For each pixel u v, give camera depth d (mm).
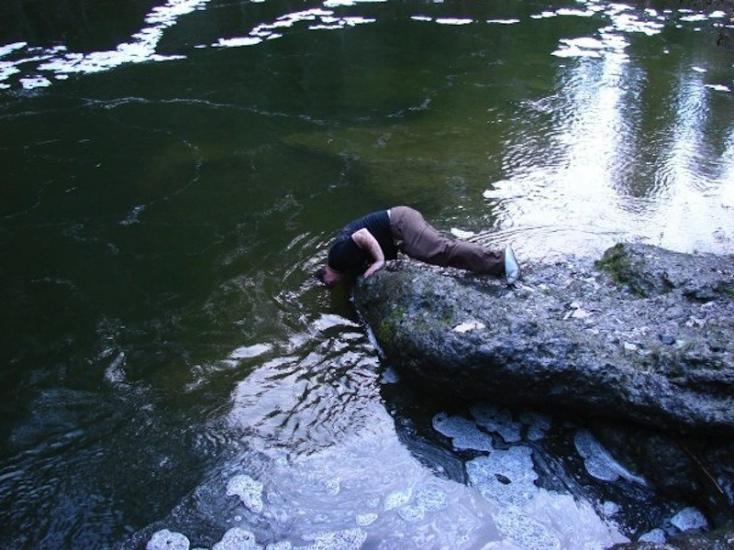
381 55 9984
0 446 3568
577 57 9797
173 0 13023
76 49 10242
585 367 3375
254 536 3055
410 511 3143
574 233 5316
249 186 6203
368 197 5953
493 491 3234
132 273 5000
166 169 6555
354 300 4582
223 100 8305
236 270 5004
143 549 3002
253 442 3564
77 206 5922
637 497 3189
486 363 3461
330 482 3312
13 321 4531
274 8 12539
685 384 3168
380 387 3914
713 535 2773
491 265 4449
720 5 12625
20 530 3105
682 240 5207
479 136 7227
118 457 3492
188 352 4227
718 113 7777
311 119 7723
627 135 7207
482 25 11477
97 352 4238
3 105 8117
